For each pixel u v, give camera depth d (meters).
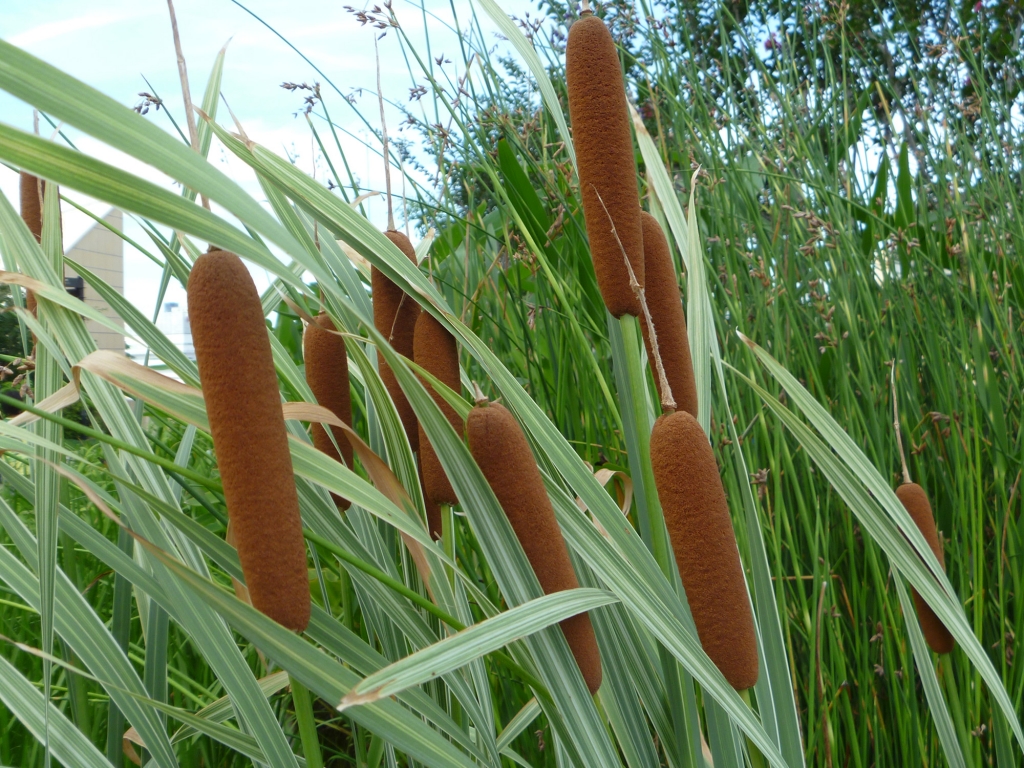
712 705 0.54
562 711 0.47
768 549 0.92
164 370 0.89
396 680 0.38
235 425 0.39
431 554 0.55
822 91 1.54
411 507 0.53
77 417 0.95
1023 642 0.82
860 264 1.24
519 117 1.34
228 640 0.49
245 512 0.39
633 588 0.48
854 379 1.13
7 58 0.33
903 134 1.50
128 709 0.53
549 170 1.18
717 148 1.36
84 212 0.59
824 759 0.78
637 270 0.52
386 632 0.63
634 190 0.52
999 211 1.36
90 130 0.34
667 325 0.56
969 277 1.26
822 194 1.32
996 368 1.22
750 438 1.03
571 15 1.33
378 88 0.58
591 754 0.47
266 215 0.40
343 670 0.41
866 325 1.21
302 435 0.65
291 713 0.89
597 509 0.52
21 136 0.34
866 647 0.83
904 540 0.58
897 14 1.63
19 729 0.81
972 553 0.88
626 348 0.54
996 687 0.55
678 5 1.45
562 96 1.33
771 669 0.57
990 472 1.08
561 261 1.13
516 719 0.64
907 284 1.23
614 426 0.99
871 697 0.84
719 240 1.21
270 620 0.39
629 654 0.56
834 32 1.55
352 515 0.63
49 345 0.51
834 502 0.99
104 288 0.54
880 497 0.58
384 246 0.50
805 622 0.85
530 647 0.48
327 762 0.91
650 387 0.86
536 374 1.11
